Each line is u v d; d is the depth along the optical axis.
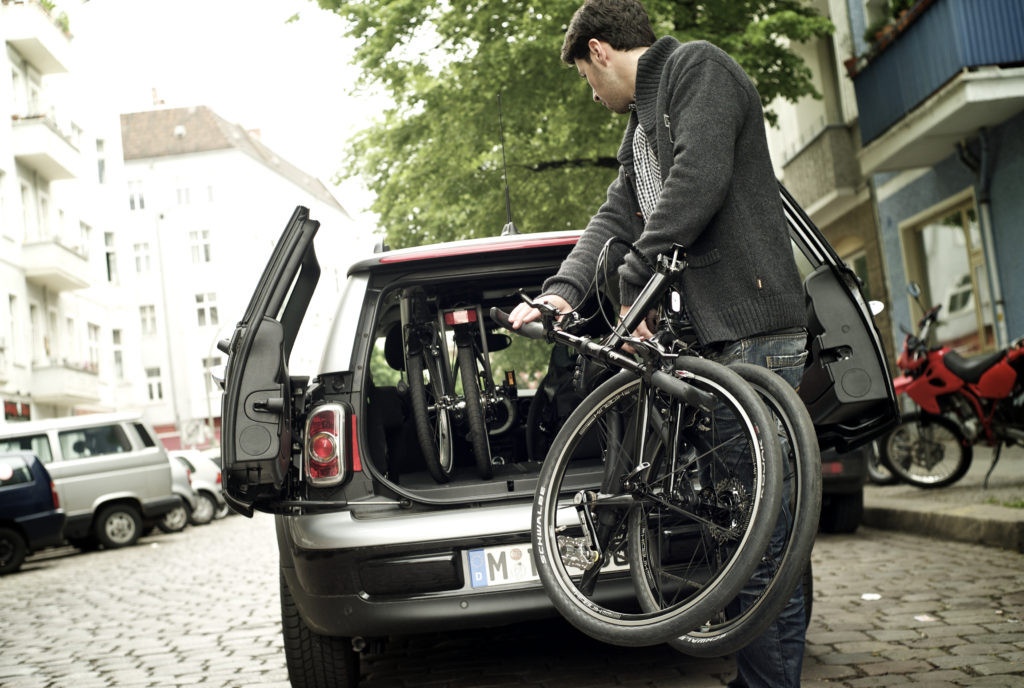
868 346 3.83
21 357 35.31
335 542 4.32
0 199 35.09
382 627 4.34
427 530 4.30
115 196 56.59
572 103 15.32
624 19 3.54
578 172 16.75
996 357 10.35
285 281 4.21
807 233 4.02
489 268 4.73
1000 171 14.56
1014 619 5.47
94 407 43.75
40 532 16.17
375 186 19.33
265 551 14.71
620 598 3.36
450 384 5.23
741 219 3.31
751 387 2.95
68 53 40.25
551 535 3.29
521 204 17.12
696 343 3.45
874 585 6.80
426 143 17.58
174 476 22.77
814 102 21.12
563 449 3.32
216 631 7.50
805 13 15.70
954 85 13.41
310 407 4.59
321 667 4.91
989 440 10.53
